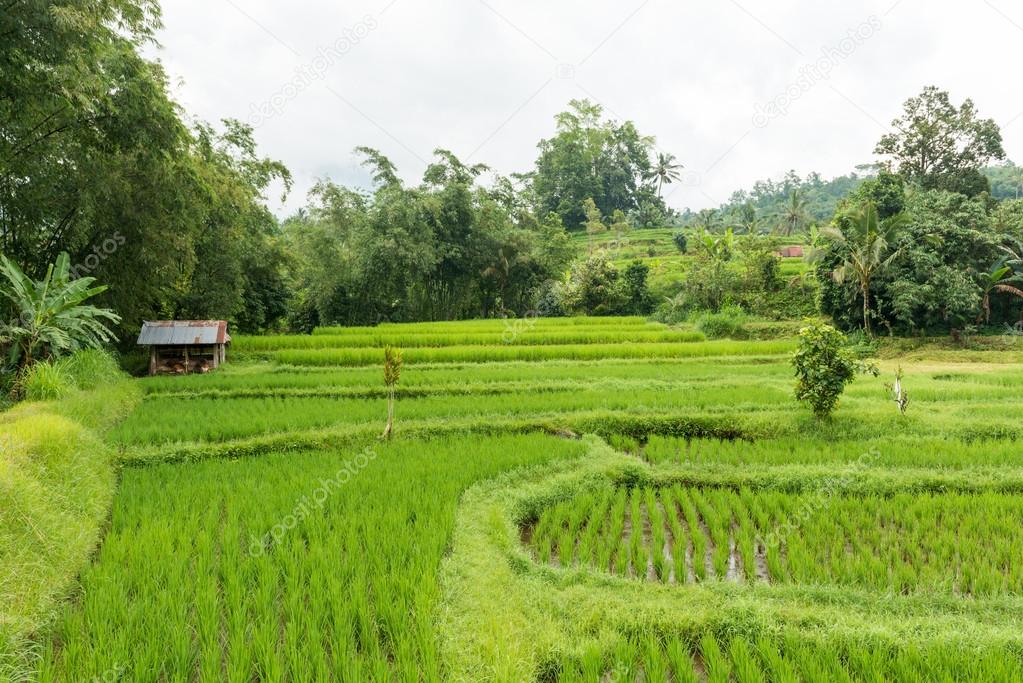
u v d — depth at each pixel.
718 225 72.06
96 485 8.75
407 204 38.84
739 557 7.74
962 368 22.50
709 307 39.94
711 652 5.46
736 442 12.38
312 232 37.16
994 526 8.12
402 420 13.44
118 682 4.98
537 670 5.33
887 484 9.66
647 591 6.52
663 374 19.20
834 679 5.12
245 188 24.91
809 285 37.12
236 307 25.84
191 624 5.86
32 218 15.80
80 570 6.69
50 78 11.95
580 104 73.56
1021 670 5.09
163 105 15.69
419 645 5.45
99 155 16.34
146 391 16.62
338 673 5.15
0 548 6.15
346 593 6.22
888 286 27.92
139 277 19.33
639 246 66.12
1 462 7.28
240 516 8.27
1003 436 12.41
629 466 10.45
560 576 6.84
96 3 11.97
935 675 5.14
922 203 30.62
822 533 8.09
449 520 8.02
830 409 13.10
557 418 13.71
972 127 37.09
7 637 5.21
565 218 78.12
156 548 7.05
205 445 11.33
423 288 43.53
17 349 14.07
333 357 21.61
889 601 6.25
